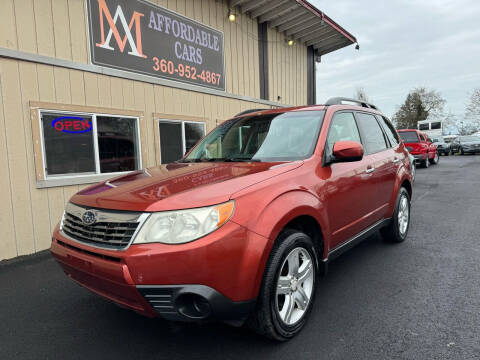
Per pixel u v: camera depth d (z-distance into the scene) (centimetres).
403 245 445
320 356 221
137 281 190
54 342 253
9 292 348
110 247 204
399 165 430
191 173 263
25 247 479
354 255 411
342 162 290
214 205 200
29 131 476
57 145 516
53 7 500
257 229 210
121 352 237
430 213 632
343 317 269
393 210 415
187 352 233
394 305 285
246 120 371
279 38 1060
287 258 233
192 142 754
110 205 216
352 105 391
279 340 234
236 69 880
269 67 1016
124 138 611
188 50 730
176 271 188
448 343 229
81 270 220
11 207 463
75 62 525
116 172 597
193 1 740
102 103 568
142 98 634
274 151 305
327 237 274
